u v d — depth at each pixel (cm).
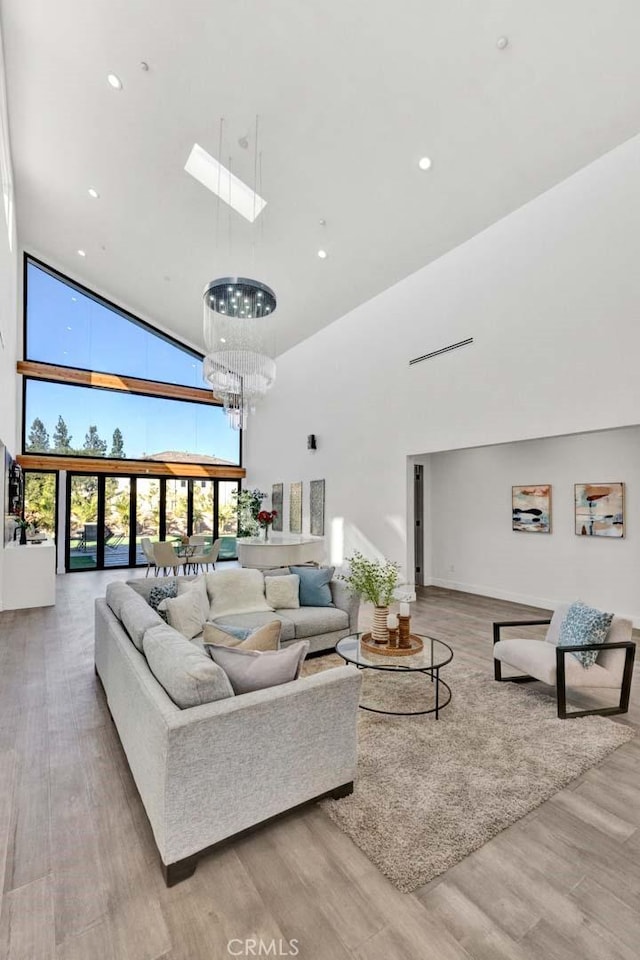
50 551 602
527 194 492
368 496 720
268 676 204
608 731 280
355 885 167
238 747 181
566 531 579
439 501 754
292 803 199
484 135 434
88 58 439
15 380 804
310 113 446
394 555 669
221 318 539
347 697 215
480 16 346
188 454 1022
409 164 481
